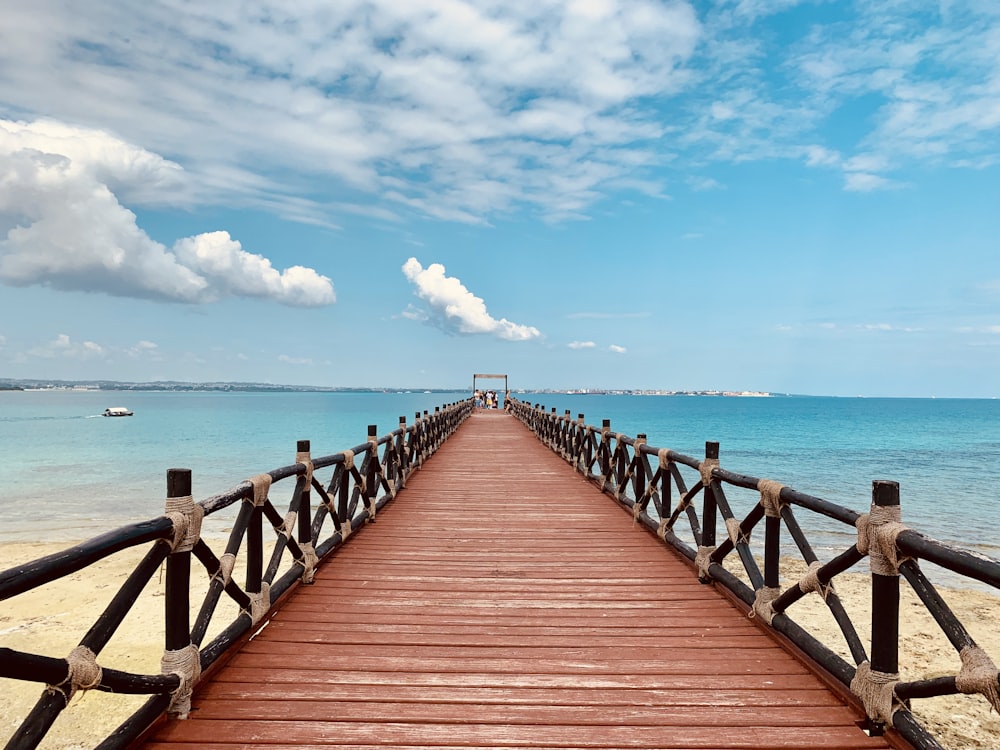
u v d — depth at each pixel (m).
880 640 2.66
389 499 7.98
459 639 3.67
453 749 2.53
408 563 5.32
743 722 2.76
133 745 2.46
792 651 3.45
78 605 7.75
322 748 2.51
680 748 2.56
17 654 1.80
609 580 4.88
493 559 5.46
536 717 2.78
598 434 10.23
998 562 2.04
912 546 2.41
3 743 4.87
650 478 6.58
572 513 7.50
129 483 18.52
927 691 2.40
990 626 7.27
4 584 1.68
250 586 3.77
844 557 2.95
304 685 3.05
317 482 5.09
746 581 8.78
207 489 17.14
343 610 4.14
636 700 2.95
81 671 2.04
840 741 2.61
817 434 48.69
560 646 3.58
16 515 13.75
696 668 3.30
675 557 5.55
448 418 18.77
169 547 2.61
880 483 2.68
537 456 13.95
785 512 3.66
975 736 4.93
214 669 3.14
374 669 3.24
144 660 6.14
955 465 25.97
